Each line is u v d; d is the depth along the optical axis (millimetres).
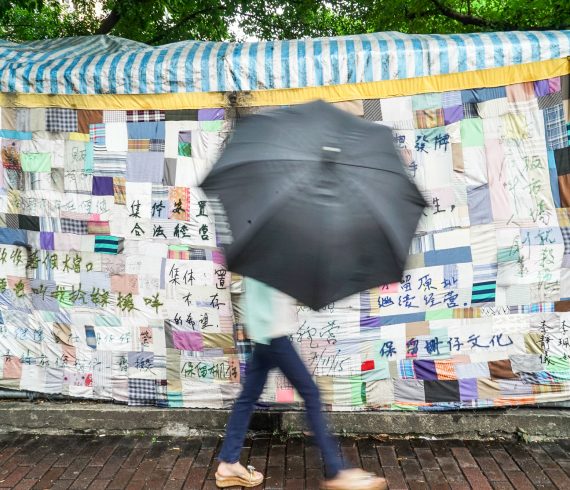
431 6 7047
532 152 3100
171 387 3365
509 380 3221
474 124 3109
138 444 3221
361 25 8742
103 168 3309
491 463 2945
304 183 1959
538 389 3213
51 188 3355
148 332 3365
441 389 3240
